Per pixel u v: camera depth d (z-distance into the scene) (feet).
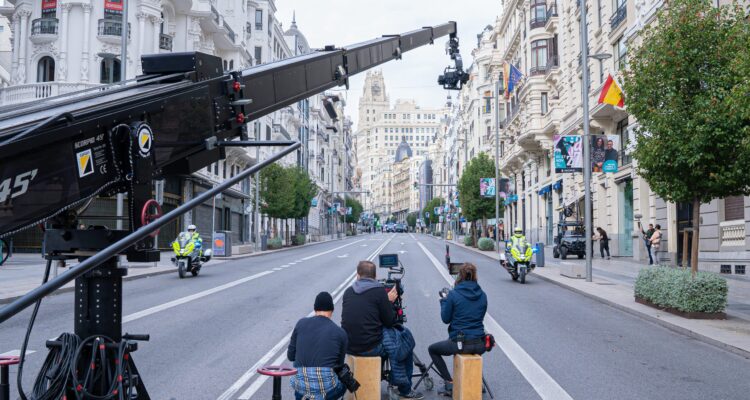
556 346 30.48
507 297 51.01
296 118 230.07
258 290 53.72
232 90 17.89
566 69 124.16
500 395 21.52
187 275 69.00
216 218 152.66
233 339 31.19
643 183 89.76
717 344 30.60
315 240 243.60
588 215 59.47
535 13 142.82
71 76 104.73
